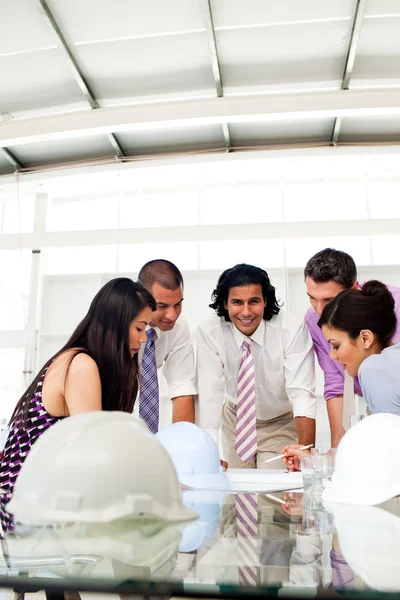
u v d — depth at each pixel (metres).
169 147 5.21
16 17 3.64
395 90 4.12
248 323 2.14
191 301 5.02
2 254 5.98
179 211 5.94
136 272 5.16
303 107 4.15
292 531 0.57
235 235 4.60
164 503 0.62
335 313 1.60
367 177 5.65
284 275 4.83
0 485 1.25
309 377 2.21
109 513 0.58
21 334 5.12
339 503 0.84
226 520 0.65
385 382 1.32
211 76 4.29
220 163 5.07
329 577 0.36
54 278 5.16
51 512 0.59
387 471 0.84
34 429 1.26
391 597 0.32
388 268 4.79
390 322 1.58
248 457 2.09
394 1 3.52
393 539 0.52
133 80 4.32
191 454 1.20
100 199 6.02
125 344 1.36
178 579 0.36
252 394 2.15
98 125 4.27
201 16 3.67
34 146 5.14
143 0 3.53
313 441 2.16
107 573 0.38
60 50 3.96
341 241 5.45
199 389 2.27
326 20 3.73
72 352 1.29
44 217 5.60
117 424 0.63
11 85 4.36
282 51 4.03
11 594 1.02
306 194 5.77
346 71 4.11
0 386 5.52
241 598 0.33
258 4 3.58
